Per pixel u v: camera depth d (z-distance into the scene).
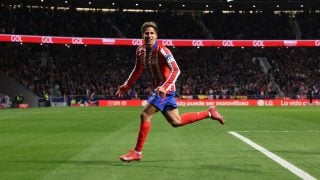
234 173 6.60
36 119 22.16
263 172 6.67
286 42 46.84
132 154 7.52
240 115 25.08
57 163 7.65
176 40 45.75
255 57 54.78
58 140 11.72
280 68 52.81
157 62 7.21
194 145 10.25
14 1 51.19
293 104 46.34
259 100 46.59
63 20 52.78
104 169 7.00
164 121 19.64
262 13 57.94
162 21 55.62
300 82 50.56
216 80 51.03
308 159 7.95
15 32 49.06
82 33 52.19
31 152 9.21
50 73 48.41
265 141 11.06
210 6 55.91
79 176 6.43
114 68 51.19
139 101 46.19
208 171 6.77
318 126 16.39
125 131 14.57
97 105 45.97
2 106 41.66
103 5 54.81
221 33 55.09
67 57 51.28
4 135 13.38
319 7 56.44
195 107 41.31
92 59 51.81
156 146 10.07
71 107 41.59
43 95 45.16
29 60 49.06
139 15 56.12
